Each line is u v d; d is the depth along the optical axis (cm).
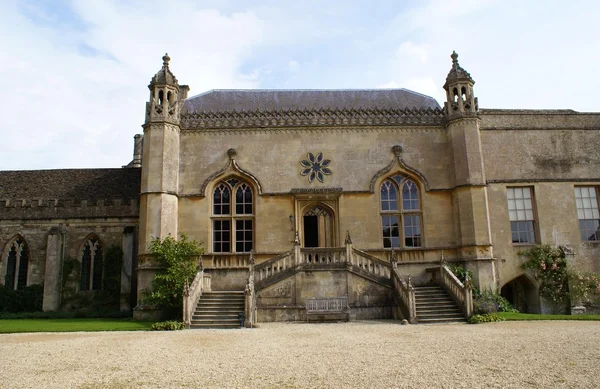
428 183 2919
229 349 1408
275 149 2936
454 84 2952
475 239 2733
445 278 2481
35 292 3053
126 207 3139
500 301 2623
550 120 3088
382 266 2459
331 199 2884
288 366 1129
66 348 1457
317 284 2398
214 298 2428
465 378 980
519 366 1087
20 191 3394
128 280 3020
